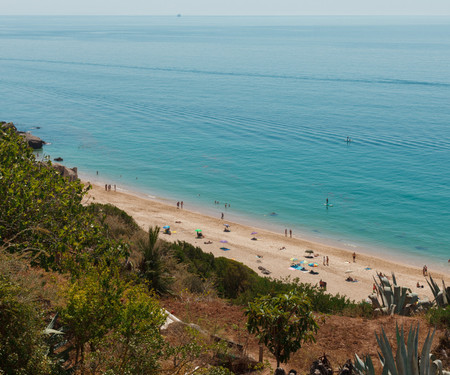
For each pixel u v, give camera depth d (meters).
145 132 124.25
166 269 19.33
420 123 140.12
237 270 26.41
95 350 8.99
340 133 126.94
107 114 148.75
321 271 48.72
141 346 8.32
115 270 10.59
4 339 6.95
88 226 12.90
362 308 18.23
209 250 52.72
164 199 74.69
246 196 78.00
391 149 110.25
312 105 170.25
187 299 17.50
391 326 15.61
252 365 11.60
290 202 75.50
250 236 59.19
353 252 55.66
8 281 7.56
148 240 19.17
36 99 174.88
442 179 87.62
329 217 69.12
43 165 13.71
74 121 136.00
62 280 12.39
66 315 8.30
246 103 172.62
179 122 138.75
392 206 73.94
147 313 8.66
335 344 14.34
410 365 9.09
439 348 13.41
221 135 123.00
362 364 11.27
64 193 12.71
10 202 11.53
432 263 54.12
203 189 80.88
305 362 13.09
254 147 111.00
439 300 18.19
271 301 12.05
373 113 156.12
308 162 99.00
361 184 84.81
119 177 85.06
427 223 66.94
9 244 10.22
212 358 11.09
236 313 16.44
